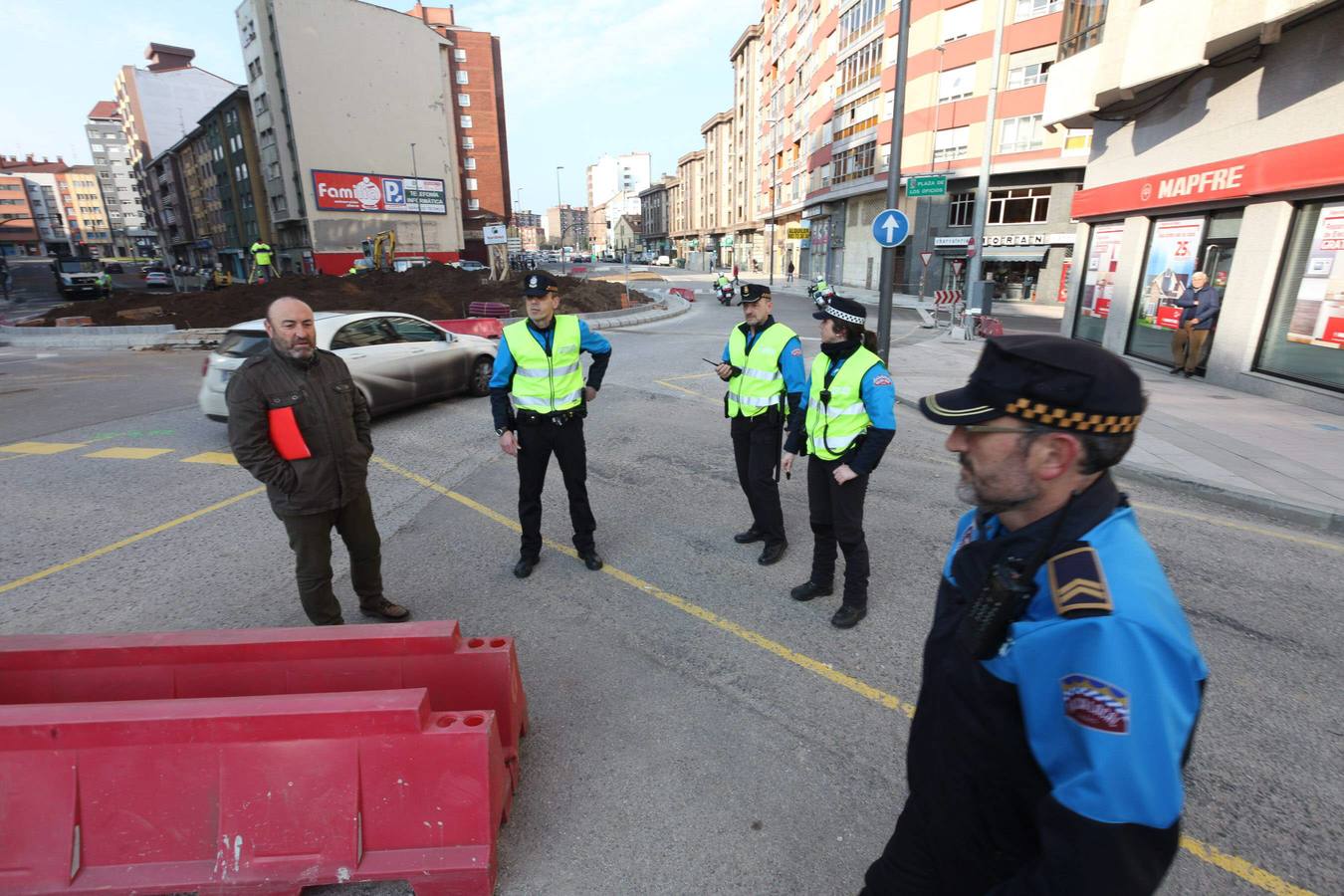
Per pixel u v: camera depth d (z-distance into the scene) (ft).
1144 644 2.89
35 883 6.74
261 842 6.86
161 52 281.95
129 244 435.12
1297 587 13.83
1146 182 38.11
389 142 185.78
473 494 19.85
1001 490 3.48
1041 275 102.83
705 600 13.55
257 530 17.35
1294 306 29.37
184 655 8.29
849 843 7.79
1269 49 29.01
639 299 92.63
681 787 8.65
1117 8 36.17
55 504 19.07
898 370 39.45
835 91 134.10
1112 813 2.87
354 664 8.46
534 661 11.48
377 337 28.07
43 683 8.25
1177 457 21.50
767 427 14.40
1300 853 7.59
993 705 3.43
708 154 286.05
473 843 7.00
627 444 24.97
